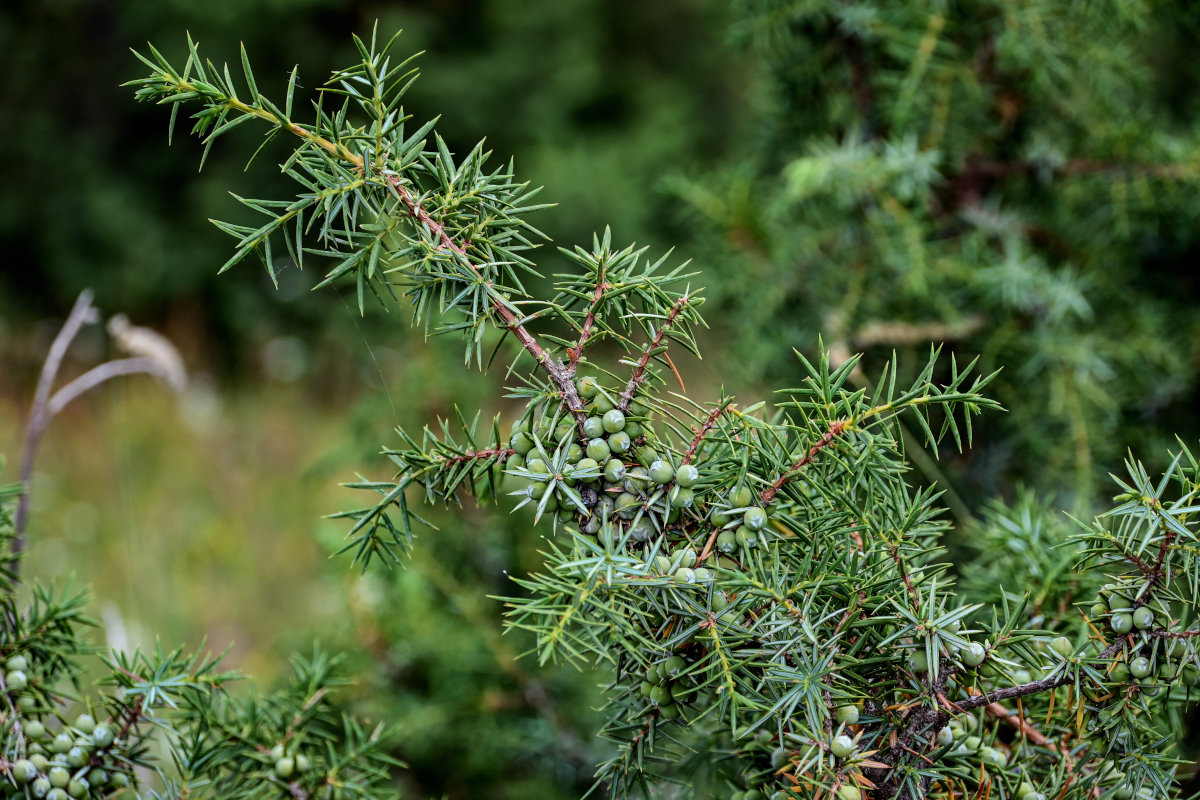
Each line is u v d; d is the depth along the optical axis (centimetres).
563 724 135
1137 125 136
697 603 76
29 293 522
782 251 149
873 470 78
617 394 78
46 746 85
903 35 137
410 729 132
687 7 596
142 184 519
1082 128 144
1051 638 78
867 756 76
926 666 76
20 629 87
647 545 77
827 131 157
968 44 142
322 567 184
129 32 518
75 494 305
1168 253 145
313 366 405
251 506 305
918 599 77
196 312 498
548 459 76
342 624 149
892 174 133
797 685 76
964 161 144
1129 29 137
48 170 514
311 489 311
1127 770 79
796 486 78
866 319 139
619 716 82
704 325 78
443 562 147
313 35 527
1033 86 138
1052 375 126
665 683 77
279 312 475
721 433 78
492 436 78
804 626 75
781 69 152
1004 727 88
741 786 87
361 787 90
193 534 283
